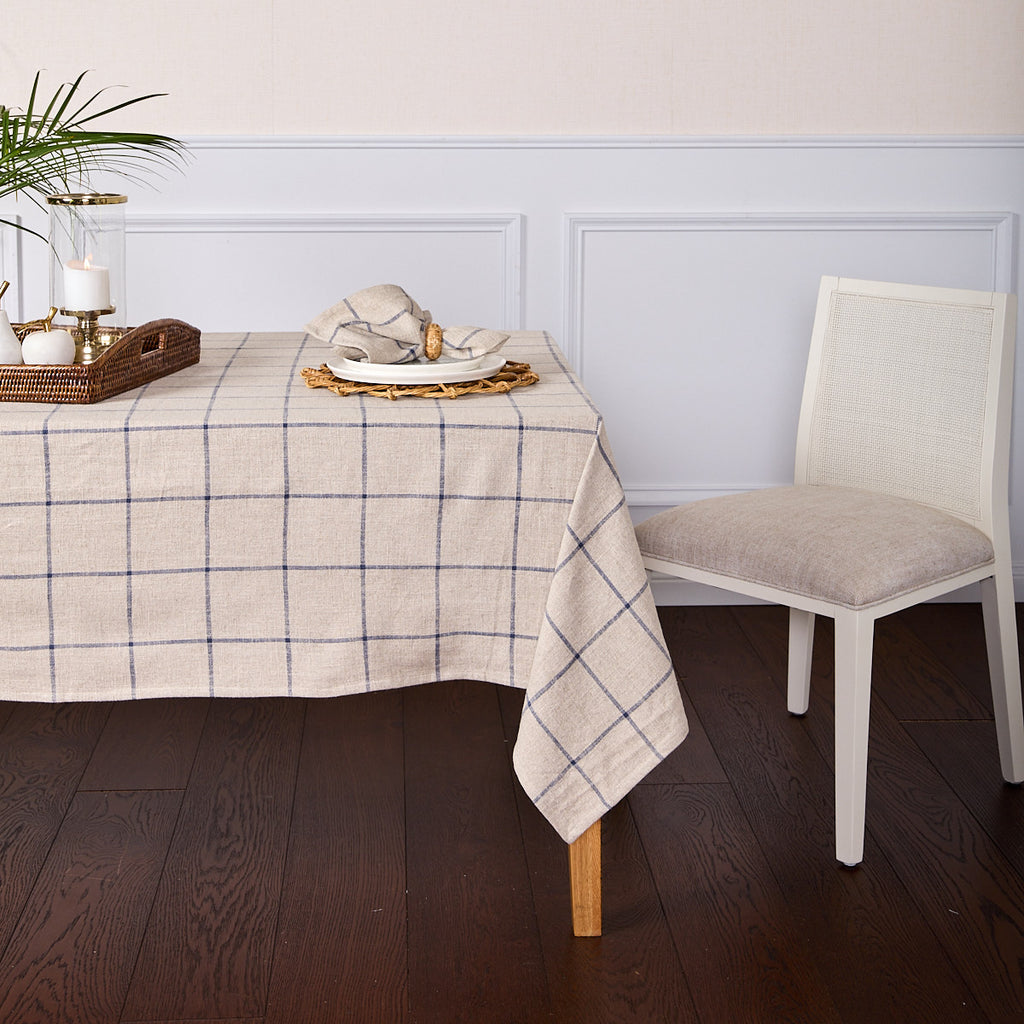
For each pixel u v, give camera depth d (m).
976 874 1.77
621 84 2.62
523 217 2.67
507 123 2.64
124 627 1.50
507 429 1.48
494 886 1.73
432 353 1.72
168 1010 1.46
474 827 1.89
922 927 1.64
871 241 2.71
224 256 2.66
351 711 2.30
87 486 1.45
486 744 2.16
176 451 1.45
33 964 1.54
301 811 1.92
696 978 1.54
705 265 2.71
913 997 1.50
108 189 2.60
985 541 1.91
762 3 2.59
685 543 1.90
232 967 1.54
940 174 2.68
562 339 2.74
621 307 2.73
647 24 2.60
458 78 2.61
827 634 2.70
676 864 1.79
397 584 1.52
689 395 2.79
